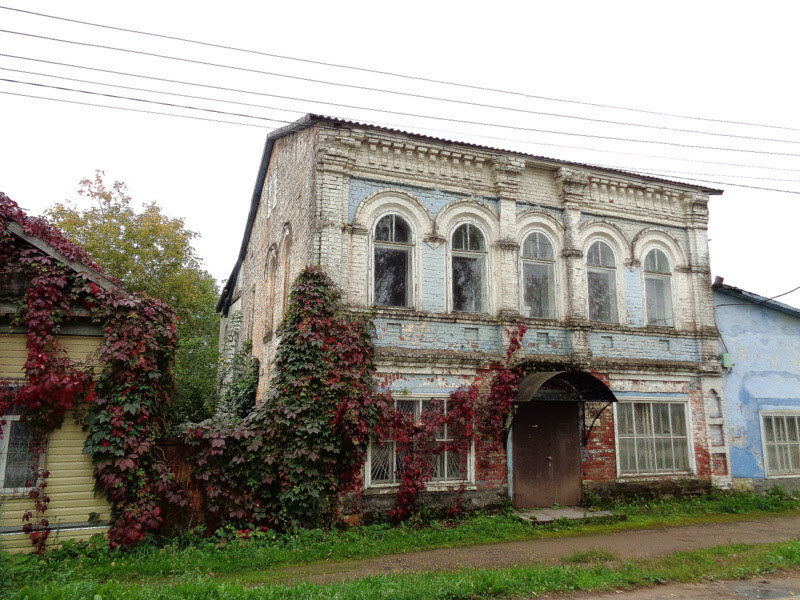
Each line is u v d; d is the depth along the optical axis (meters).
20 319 9.48
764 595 7.60
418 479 11.90
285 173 15.89
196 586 7.04
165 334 10.27
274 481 10.84
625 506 13.62
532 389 12.22
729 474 15.16
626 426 14.48
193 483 10.36
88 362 9.89
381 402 11.77
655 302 15.80
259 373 17.47
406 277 13.21
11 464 9.33
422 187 13.54
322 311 11.70
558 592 7.58
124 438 9.60
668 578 8.29
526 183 14.70
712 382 15.48
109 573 8.27
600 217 15.31
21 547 9.11
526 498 13.03
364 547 9.88
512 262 13.90
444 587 7.30
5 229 9.60
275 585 7.48
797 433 16.38
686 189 16.25
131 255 28.19
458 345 13.09
